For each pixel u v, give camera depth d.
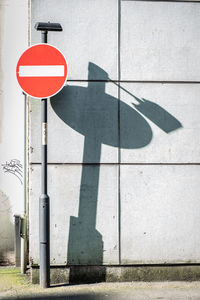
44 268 5.59
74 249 5.83
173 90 5.93
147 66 5.90
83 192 5.84
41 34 5.54
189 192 5.93
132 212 5.88
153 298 5.25
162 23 5.91
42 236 5.56
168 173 5.91
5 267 6.78
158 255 5.89
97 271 5.86
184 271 5.93
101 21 5.85
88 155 5.85
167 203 5.91
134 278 5.89
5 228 6.90
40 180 5.78
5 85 6.86
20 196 6.88
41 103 5.54
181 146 5.93
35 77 5.47
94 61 5.86
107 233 5.86
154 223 5.89
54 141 5.82
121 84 5.89
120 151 5.88
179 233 5.91
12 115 6.86
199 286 5.72
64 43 5.82
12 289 5.57
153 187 5.89
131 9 5.88
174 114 5.93
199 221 5.93
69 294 5.37
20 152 6.88
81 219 5.84
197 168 5.94
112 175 5.87
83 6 5.84
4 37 6.87
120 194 5.88
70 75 5.84
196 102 5.95
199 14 5.95
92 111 5.86
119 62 5.88
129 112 5.90
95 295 5.34
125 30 5.88
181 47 5.93
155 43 5.91
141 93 5.91
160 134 5.91
